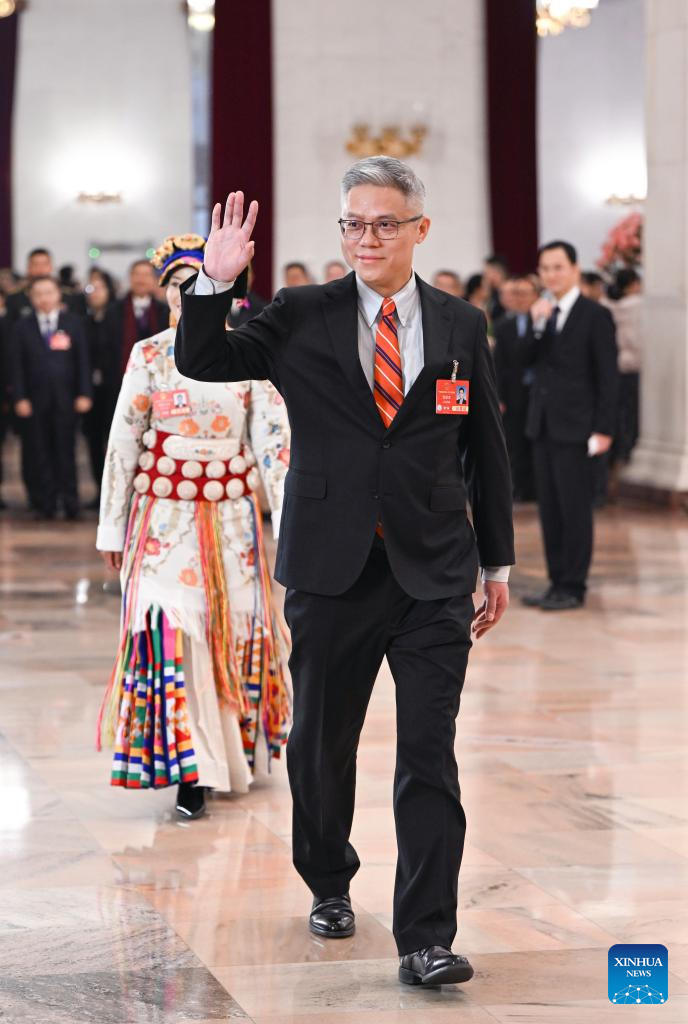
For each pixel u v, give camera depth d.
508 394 14.28
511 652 8.06
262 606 5.44
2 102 23.97
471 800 5.47
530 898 4.49
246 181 18.59
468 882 4.62
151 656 5.22
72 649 8.04
